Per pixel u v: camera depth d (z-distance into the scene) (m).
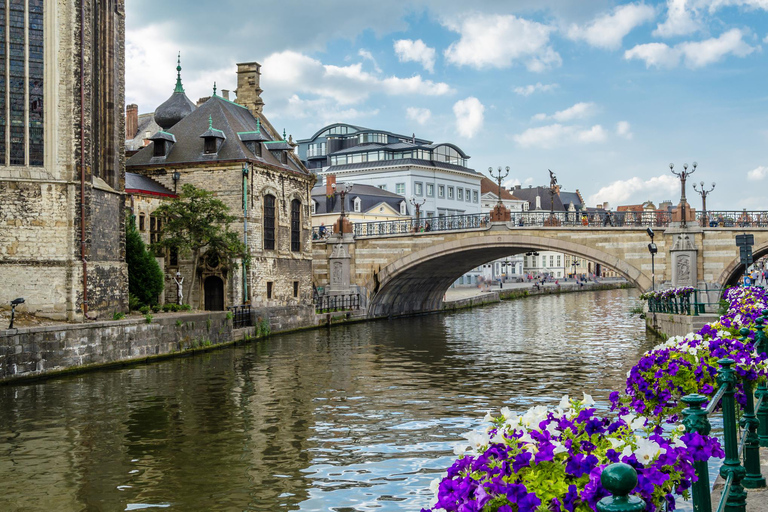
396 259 55.75
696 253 44.78
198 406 22.70
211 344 36.59
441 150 109.88
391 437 19.09
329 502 14.15
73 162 30.42
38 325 29.00
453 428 20.05
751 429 7.38
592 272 148.12
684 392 9.40
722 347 9.62
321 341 41.91
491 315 64.38
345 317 54.19
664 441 5.17
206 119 46.47
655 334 41.34
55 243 30.17
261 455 17.36
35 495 14.47
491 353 36.62
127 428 19.88
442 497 4.80
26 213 29.89
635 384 9.72
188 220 39.31
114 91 34.31
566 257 138.50
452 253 53.78
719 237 44.59
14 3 29.89
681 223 45.09
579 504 4.60
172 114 49.69
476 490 4.69
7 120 29.92
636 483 3.73
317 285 58.34
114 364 29.80
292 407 22.77
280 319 45.94
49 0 30.16
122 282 33.97
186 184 40.38
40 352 26.62
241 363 32.03
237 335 39.53
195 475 15.79
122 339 30.27
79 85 30.62
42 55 30.23
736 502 6.01
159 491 14.73
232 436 19.12
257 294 44.25
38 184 29.98
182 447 18.03
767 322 12.16
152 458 17.06
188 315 34.78
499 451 5.04
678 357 9.55
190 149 44.94
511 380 28.00
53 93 30.23
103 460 16.88
